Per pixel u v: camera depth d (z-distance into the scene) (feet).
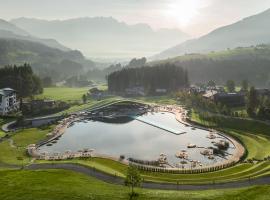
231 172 440.45
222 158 536.42
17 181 337.31
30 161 482.69
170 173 454.40
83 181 350.43
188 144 616.39
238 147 593.83
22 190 308.40
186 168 482.28
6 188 314.14
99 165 457.68
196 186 367.45
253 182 372.58
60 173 379.14
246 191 303.48
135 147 611.06
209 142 637.30
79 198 290.76
